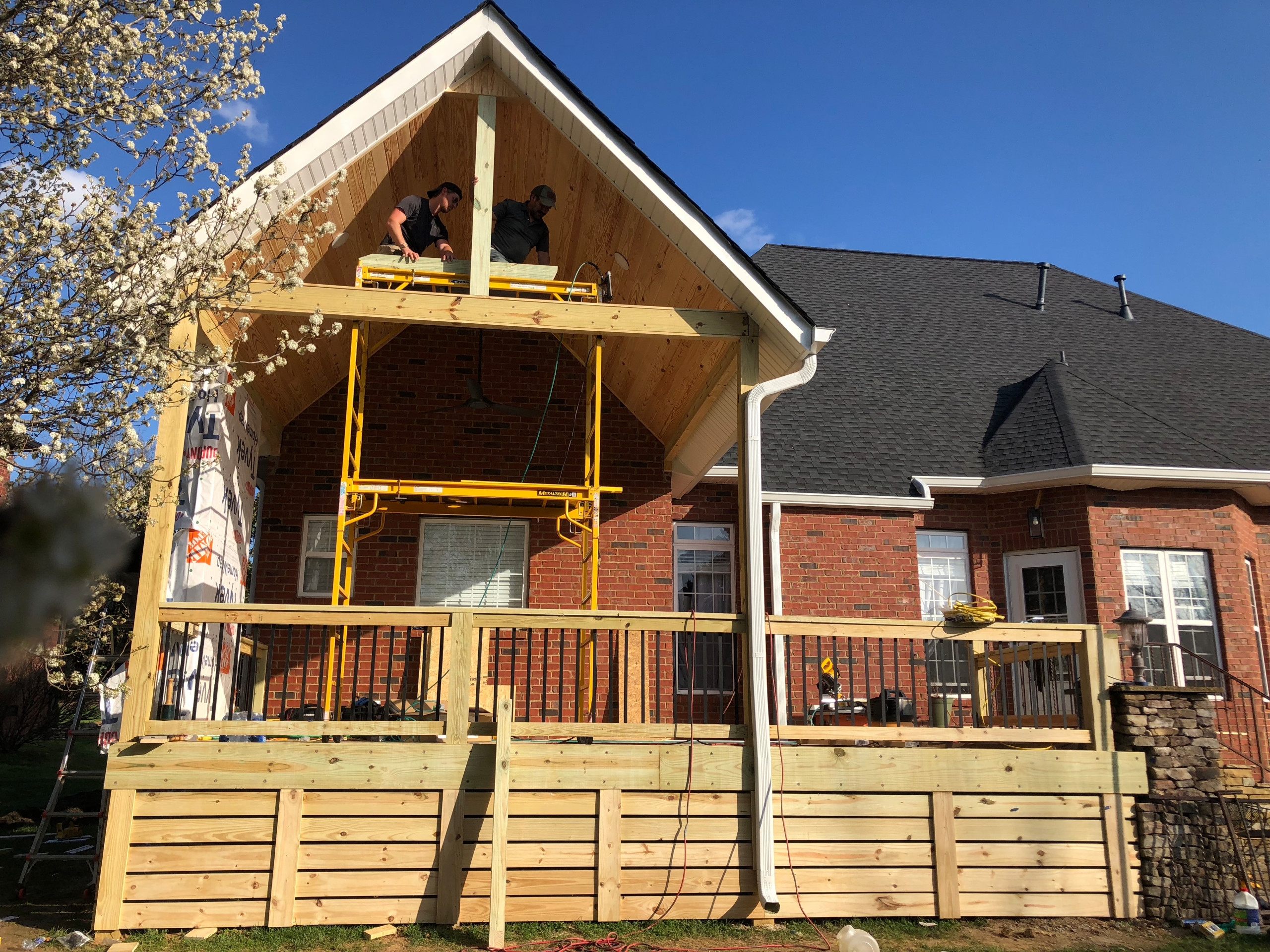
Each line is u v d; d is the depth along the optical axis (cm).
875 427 1288
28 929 618
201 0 622
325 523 1043
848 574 1145
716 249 720
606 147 732
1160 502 1166
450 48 746
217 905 615
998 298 1686
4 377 566
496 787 615
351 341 813
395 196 874
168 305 588
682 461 1078
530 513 1010
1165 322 1630
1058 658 812
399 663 998
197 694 641
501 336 1120
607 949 602
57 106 584
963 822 700
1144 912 705
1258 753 1091
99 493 614
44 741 1461
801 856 675
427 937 610
